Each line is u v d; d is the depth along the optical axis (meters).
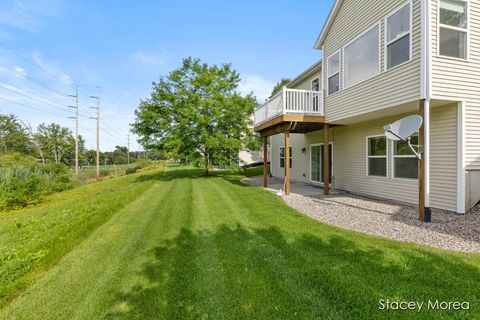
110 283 3.02
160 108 16.45
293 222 5.27
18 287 2.88
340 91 8.09
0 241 4.57
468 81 5.46
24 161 17.70
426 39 5.12
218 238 4.45
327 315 2.26
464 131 5.47
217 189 11.04
